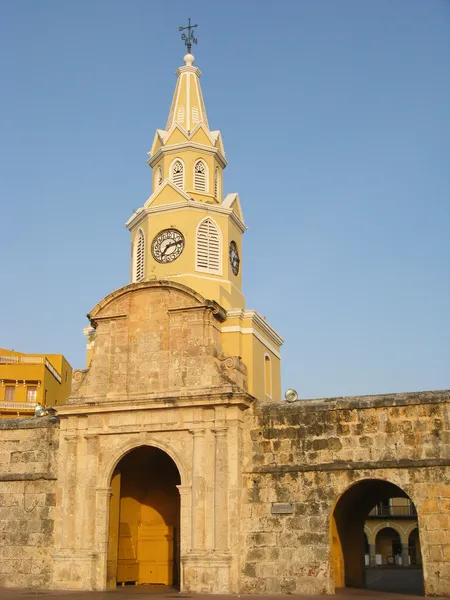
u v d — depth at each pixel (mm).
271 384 42062
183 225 41250
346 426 30906
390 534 79875
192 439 32500
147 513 37750
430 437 29578
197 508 31375
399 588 36094
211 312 34219
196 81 46781
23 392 73812
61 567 32844
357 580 34375
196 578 30328
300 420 31656
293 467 31047
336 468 30406
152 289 35312
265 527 30875
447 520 28500
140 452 36188
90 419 34438
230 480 31359
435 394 29922
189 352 33719
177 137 44219
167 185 42312
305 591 29625
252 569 30500
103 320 35844
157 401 33000
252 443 32094
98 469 33781
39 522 34344
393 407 30453
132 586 35250
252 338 38812
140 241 43281
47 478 34688
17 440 36094
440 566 28172
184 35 48375
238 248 44219
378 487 34719
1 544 34719
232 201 43875
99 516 33188
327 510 30266
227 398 31859
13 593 30594
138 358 34625
